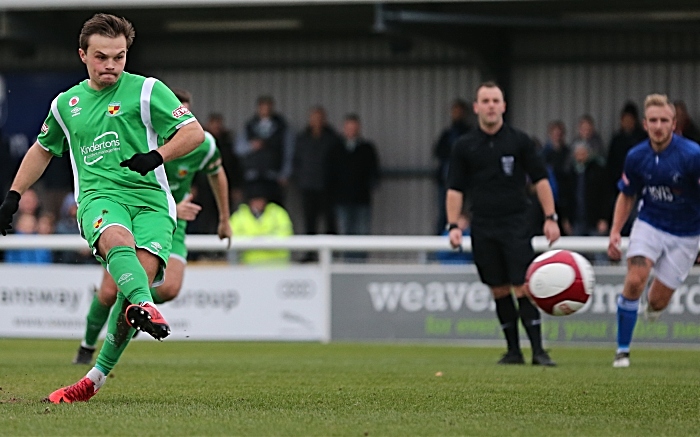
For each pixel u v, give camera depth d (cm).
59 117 1691
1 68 5581
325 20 5081
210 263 4069
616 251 2709
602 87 5238
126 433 1384
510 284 2792
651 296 2706
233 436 1373
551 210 2734
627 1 4697
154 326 1494
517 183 2744
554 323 3722
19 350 3372
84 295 3956
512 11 4866
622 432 1453
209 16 5122
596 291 3700
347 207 5000
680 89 5166
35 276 3984
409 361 2923
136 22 5272
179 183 2561
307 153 5034
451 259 4016
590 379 2284
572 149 4753
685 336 3662
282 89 5544
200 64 5594
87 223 1623
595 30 5216
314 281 3881
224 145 5091
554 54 5266
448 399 1869
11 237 3953
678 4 4741
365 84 5475
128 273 1562
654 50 5181
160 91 1669
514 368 2623
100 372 1733
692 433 1451
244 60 5559
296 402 1803
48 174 5459
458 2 4700
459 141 2767
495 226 2750
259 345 3731
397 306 3831
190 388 2059
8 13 4897
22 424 1455
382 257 4700
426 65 5409
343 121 5494
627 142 4650
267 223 4597
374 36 5434
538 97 5297
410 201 5438
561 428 1490
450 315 3794
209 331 3912
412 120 5428
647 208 2666
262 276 3897
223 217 2636
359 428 1466
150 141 1675
